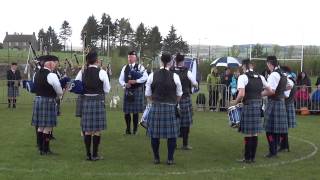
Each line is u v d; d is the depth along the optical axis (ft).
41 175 17.34
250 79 20.35
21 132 28.27
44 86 20.95
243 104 20.58
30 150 22.48
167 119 19.67
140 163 20.12
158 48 148.05
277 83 21.63
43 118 21.04
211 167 19.52
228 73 44.96
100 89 20.31
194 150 23.56
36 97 21.31
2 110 42.42
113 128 30.86
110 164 19.72
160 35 151.64
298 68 90.43
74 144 24.47
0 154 21.38
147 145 24.63
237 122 21.65
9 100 44.88
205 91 53.31
